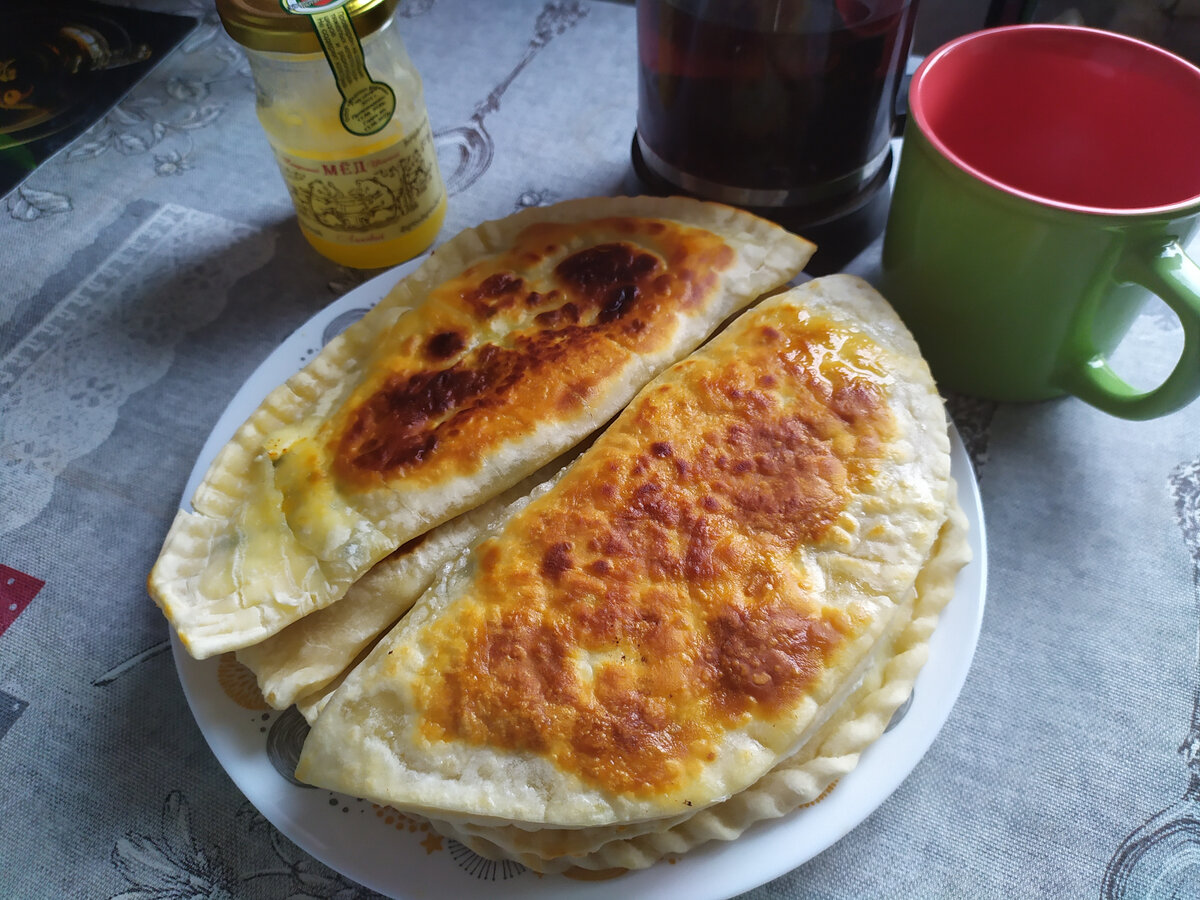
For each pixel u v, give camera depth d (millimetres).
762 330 261
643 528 228
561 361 255
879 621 218
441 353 263
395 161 314
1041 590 270
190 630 227
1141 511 282
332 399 269
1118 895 224
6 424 318
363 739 212
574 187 371
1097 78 277
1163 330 317
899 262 290
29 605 279
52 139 392
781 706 208
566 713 208
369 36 281
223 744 227
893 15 272
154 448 312
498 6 438
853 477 234
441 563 243
